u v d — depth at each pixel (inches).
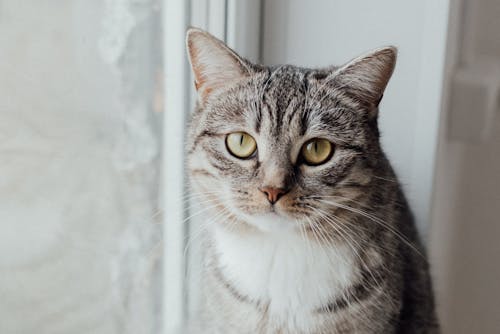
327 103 16.6
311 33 20.1
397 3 19.4
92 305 17.8
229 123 16.8
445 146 22.5
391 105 20.2
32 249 16.0
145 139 18.9
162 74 19.0
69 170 16.8
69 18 16.2
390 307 17.5
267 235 17.1
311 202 16.5
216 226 17.7
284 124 16.4
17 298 15.7
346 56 20.1
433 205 21.0
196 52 16.9
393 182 18.5
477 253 26.1
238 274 17.6
